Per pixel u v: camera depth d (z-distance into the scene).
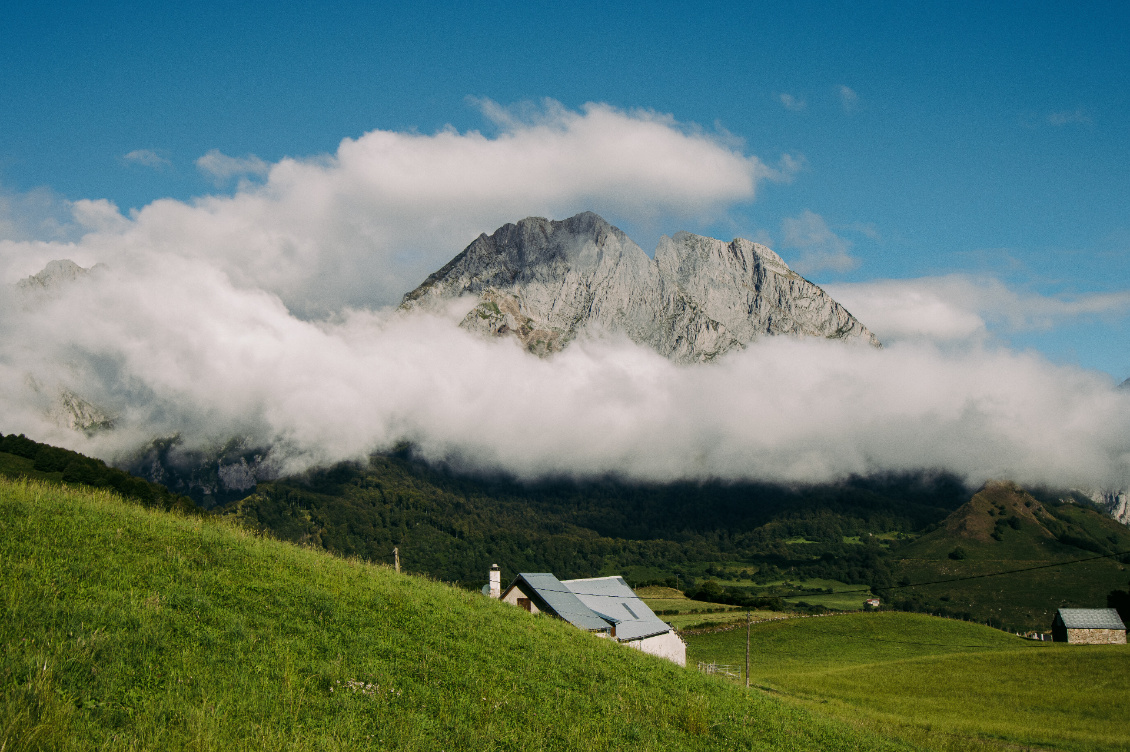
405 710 16.61
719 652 91.31
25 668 13.09
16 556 18.19
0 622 14.56
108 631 15.47
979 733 44.19
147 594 18.14
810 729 28.11
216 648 16.56
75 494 26.92
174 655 15.59
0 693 12.19
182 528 25.47
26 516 21.41
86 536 21.12
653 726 20.86
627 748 18.36
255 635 17.92
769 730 25.39
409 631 22.30
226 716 13.78
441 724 16.50
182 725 13.05
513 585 53.97
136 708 13.24
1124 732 46.06
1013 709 52.88
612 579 63.50
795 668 80.06
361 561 32.62
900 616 109.94
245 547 25.36
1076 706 53.25
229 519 32.88
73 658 13.78
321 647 18.61
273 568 23.64
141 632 15.81
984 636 100.62
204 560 22.16
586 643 29.19
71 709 12.23
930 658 74.38
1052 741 42.62
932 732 42.03
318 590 22.69
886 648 93.00
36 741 11.24
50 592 16.44
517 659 22.95
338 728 14.68
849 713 46.75
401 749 14.54
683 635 100.44
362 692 16.70
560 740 17.72
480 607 29.45
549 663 23.80
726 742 21.84
